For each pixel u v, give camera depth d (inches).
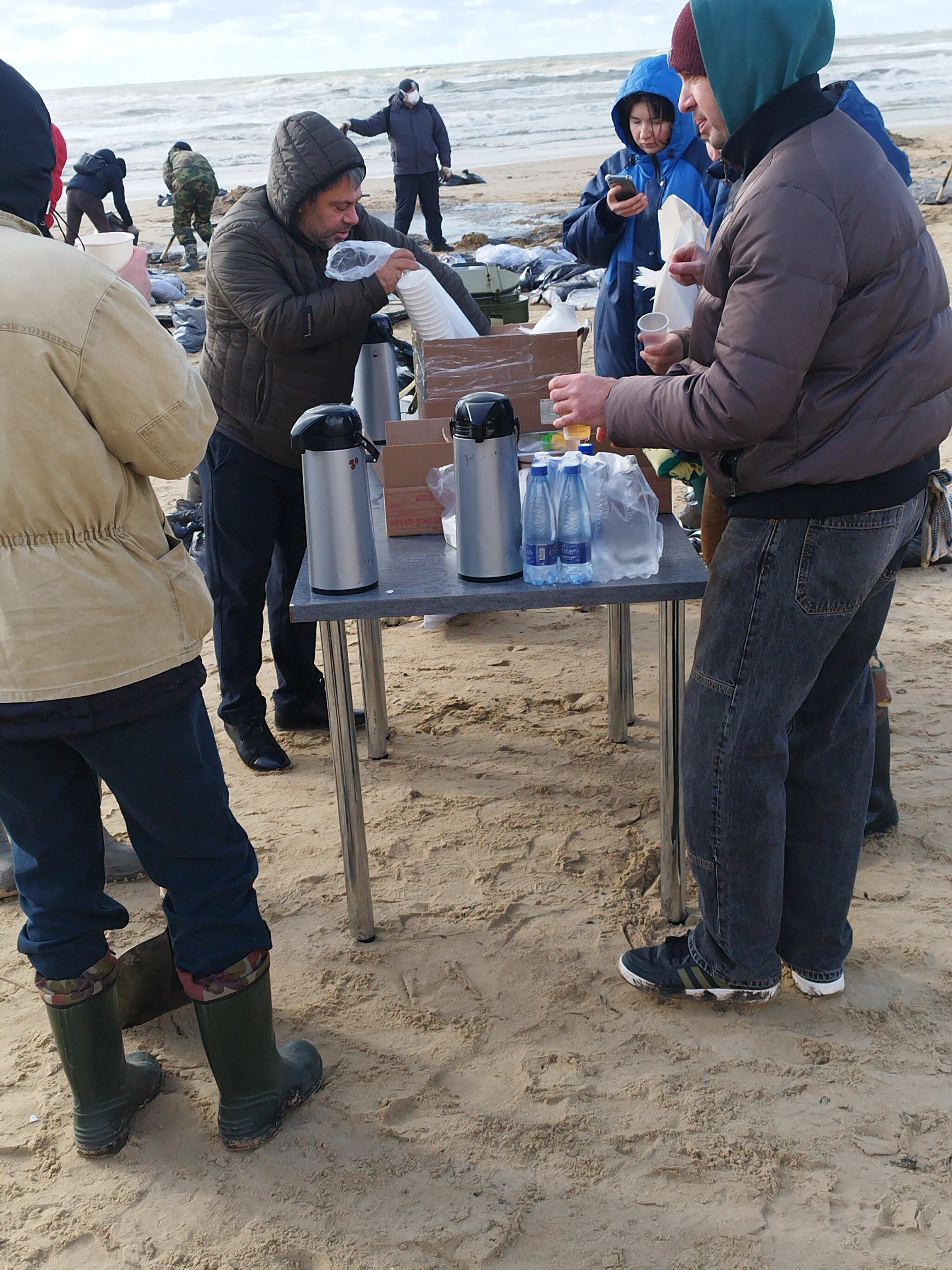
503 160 1071.0
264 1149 84.0
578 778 134.7
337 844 124.6
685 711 89.3
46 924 79.9
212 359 131.0
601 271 410.3
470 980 101.4
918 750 133.6
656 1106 85.7
